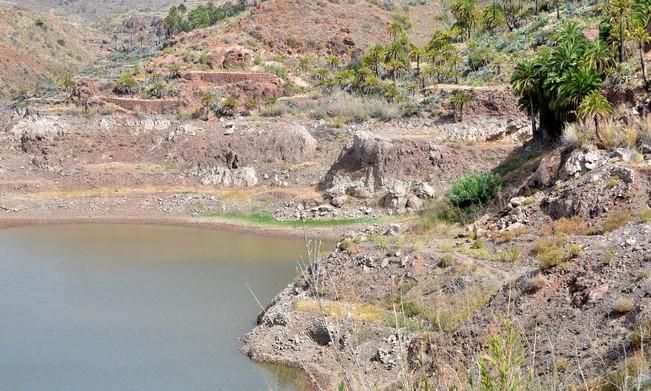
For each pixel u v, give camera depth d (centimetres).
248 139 10194
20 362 3884
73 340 4259
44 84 18662
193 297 5238
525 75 6375
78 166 10081
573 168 4716
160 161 10244
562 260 3119
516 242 4222
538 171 5028
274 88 12169
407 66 12700
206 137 10375
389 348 2980
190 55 13875
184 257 6769
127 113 11225
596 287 2772
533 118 6556
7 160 10175
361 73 12138
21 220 8738
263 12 16338
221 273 6050
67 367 3775
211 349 4056
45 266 6384
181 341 4203
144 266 6362
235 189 9594
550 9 13112
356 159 8944
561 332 2572
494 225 4712
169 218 8856
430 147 8612
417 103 10606
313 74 13788
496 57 11362
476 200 5438
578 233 4081
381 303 3762
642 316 2381
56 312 4878
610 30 6844
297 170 9681
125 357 3950
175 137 10475
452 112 9950
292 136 10125
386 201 8312
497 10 13688
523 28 12331
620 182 4231
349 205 8481
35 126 10538
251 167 9844
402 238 4688
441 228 5131
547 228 4256
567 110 5731
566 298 2825
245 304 5028
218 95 11944
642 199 4053
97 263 6506
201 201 9238
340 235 7712
